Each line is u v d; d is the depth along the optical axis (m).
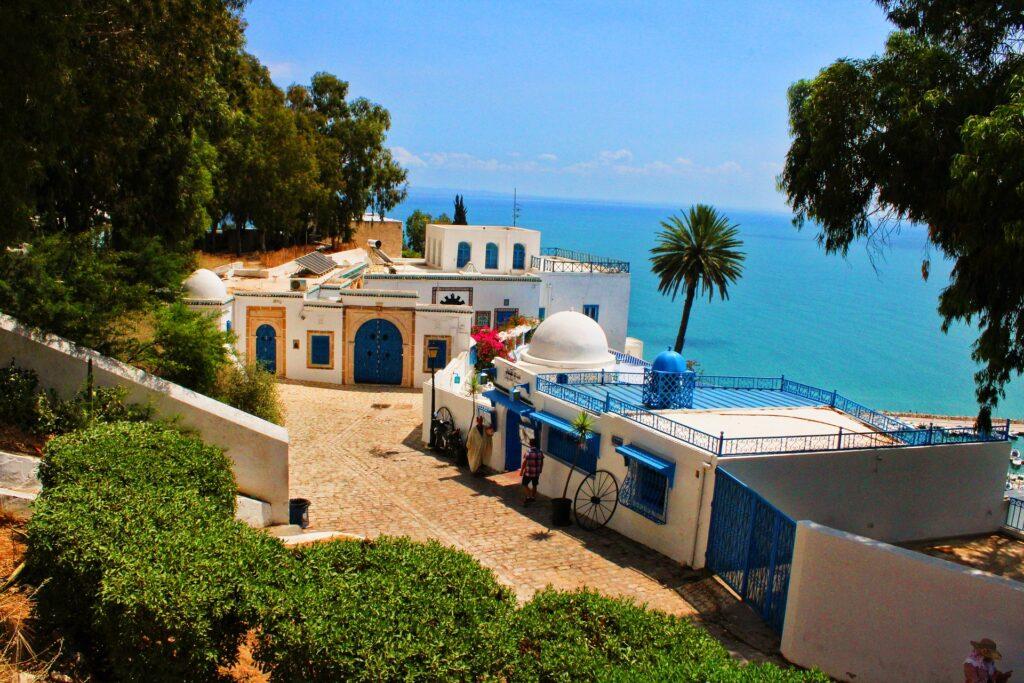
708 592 12.46
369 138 55.72
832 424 16.69
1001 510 16.86
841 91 13.70
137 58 16.09
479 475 19.97
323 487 17.58
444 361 31.14
